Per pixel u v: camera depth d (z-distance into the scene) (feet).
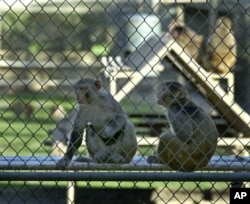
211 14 67.87
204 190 65.67
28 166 40.91
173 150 44.57
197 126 44.91
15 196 57.62
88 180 35.27
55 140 56.59
